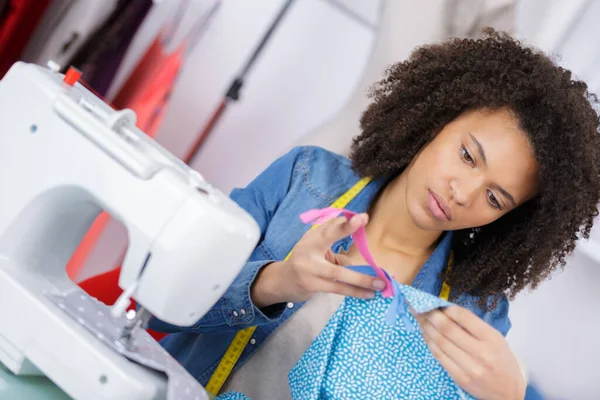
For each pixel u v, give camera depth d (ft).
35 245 3.67
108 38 7.72
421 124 5.31
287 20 7.93
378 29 7.75
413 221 4.94
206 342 5.17
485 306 5.37
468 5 7.54
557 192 4.76
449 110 5.19
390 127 5.52
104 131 3.47
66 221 3.72
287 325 5.12
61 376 3.34
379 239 5.35
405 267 5.34
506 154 4.52
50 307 3.43
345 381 4.10
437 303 3.62
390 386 4.07
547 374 7.96
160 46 7.86
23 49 7.62
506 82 4.82
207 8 7.85
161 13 7.77
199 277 3.38
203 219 3.30
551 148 4.64
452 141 4.68
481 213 4.62
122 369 3.27
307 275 3.93
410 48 7.65
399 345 4.04
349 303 4.07
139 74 7.88
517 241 5.25
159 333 5.66
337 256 4.24
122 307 3.44
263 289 4.42
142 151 3.56
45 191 3.54
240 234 3.36
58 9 7.59
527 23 7.56
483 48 5.22
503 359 3.60
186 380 3.57
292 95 8.07
